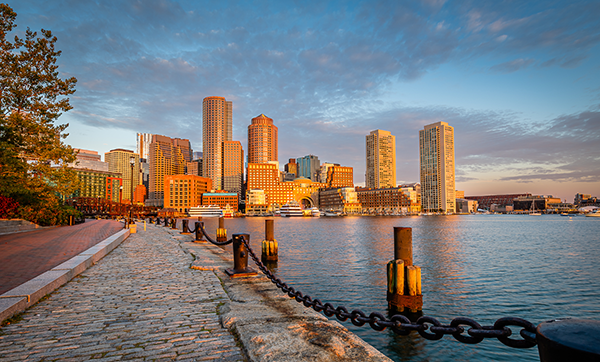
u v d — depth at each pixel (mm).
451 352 12102
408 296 12281
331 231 92938
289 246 49844
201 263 12406
